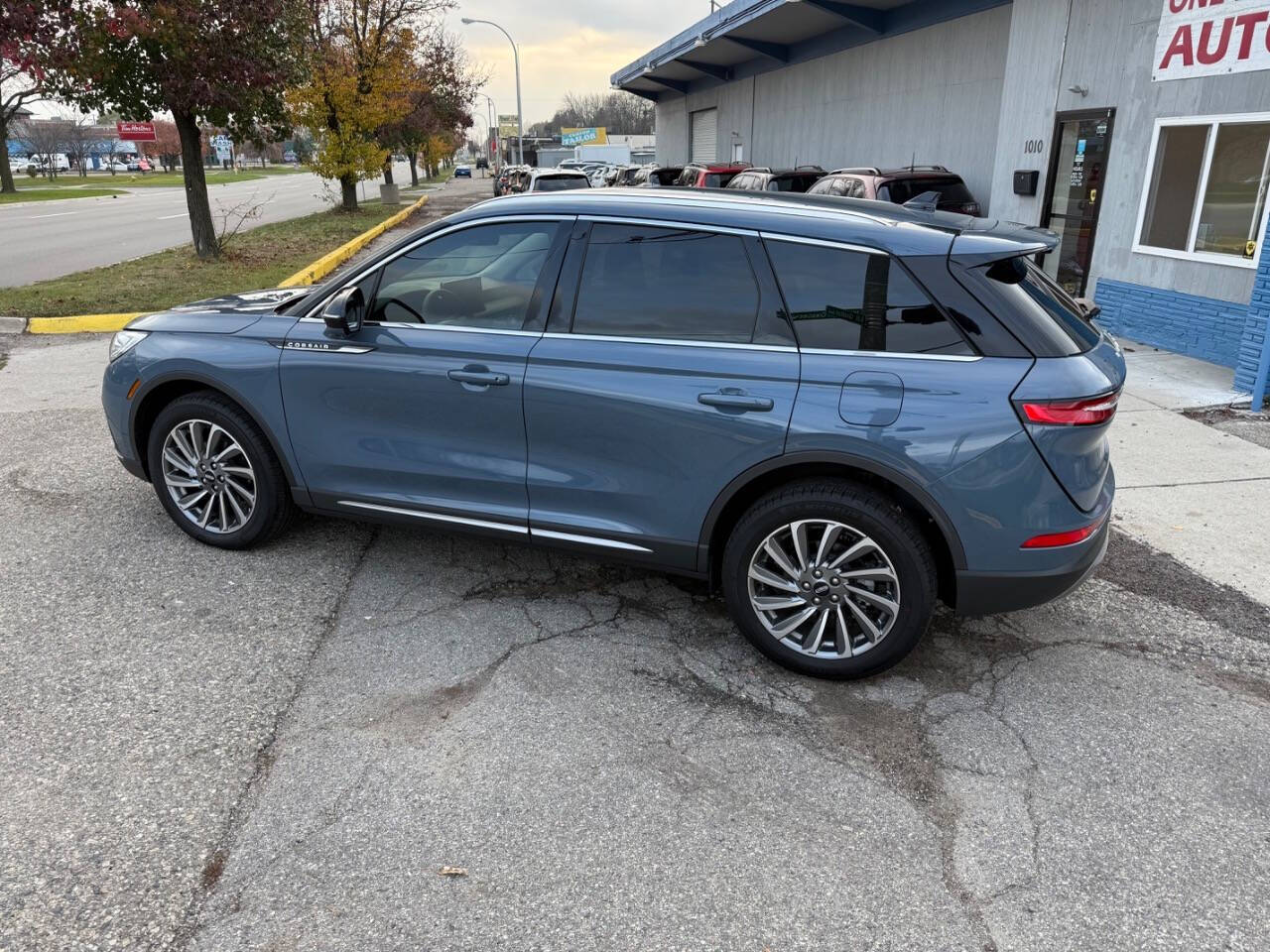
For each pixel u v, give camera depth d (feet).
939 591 10.98
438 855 8.21
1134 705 10.77
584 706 10.53
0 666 10.98
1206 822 8.80
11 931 7.22
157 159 380.37
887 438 9.88
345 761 9.46
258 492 13.70
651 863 8.16
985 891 7.91
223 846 8.23
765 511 10.66
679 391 10.71
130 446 14.40
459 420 12.04
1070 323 10.45
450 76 125.18
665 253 11.11
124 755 9.44
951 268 10.00
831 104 63.46
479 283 12.00
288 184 191.21
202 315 14.17
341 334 12.57
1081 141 32.09
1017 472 9.66
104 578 13.33
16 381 24.90
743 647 11.93
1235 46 25.21
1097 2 30.53
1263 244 22.44
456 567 14.06
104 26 38.45
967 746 9.93
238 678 10.89
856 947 7.30
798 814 8.82
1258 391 22.58
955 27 47.62
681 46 77.20
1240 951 7.30
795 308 10.50
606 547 11.72
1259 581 14.06
